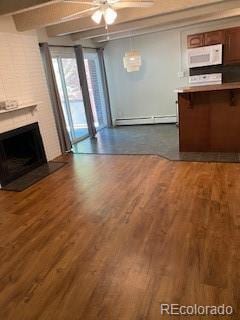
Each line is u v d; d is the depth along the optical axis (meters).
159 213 2.74
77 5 3.62
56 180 3.99
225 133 4.23
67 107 5.88
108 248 2.28
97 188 3.53
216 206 2.74
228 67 6.03
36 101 4.64
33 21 4.00
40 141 4.73
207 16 5.27
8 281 2.01
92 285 1.89
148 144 5.35
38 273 2.06
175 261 2.04
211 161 3.99
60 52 5.49
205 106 4.20
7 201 3.44
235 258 2.00
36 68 4.66
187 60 6.13
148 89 7.01
